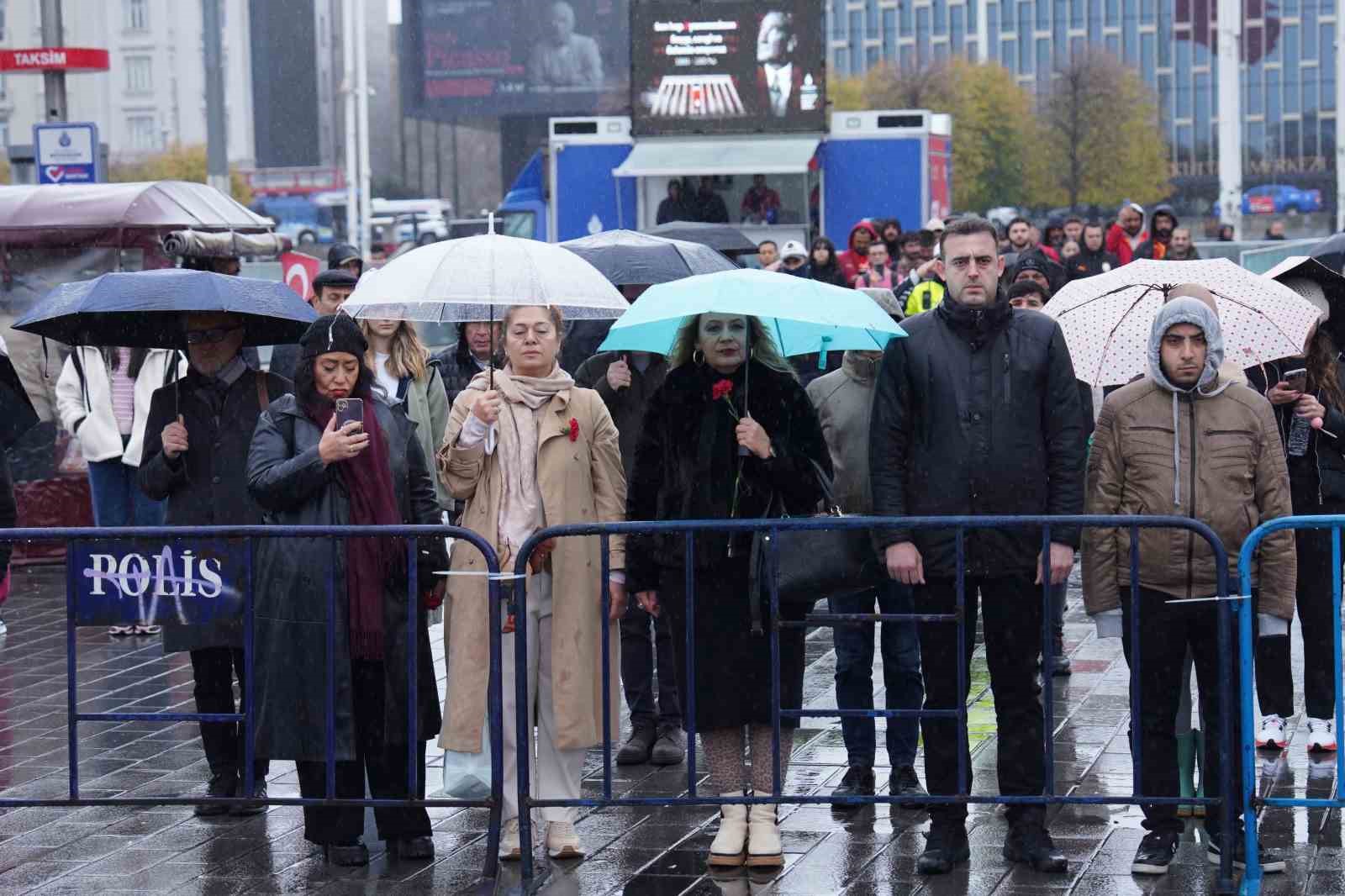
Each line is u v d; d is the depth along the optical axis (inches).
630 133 1204.5
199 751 414.9
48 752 416.5
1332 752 381.1
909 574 302.5
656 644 398.9
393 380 437.4
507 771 319.6
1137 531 298.5
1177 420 305.0
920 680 361.4
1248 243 1190.9
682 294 302.4
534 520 315.3
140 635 559.5
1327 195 4985.2
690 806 346.9
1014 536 301.1
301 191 4424.2
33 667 514.9
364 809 324.2
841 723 384.5
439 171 4259.4
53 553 697.6
